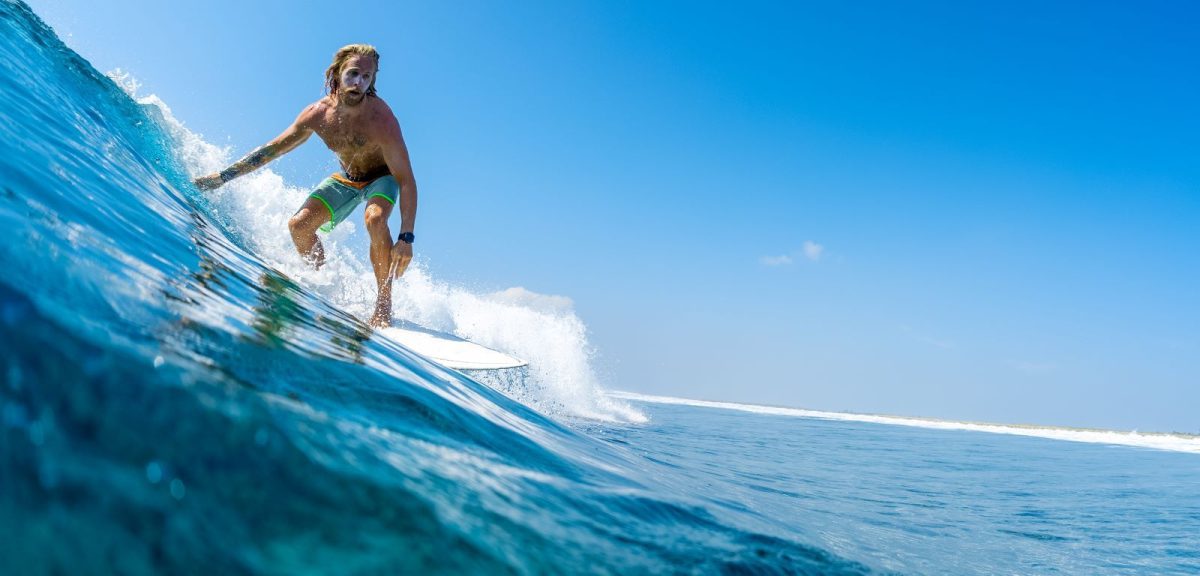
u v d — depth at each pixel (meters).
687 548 1.21
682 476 2.71
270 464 0.67
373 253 4.90
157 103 4.94
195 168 4.87
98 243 1.30
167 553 0.49
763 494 3.03
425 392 1.67
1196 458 10.01
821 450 7.00
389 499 0.75
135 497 0.52
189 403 0.68
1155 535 3.30
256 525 0.58
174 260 1.67
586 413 6.85
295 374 1.15
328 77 4.77
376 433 1.04
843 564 1.54
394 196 5.01
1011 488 4.98
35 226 1.11
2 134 1.73
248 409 0.74
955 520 3.27
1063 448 10.75
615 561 0.97
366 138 4.76
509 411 2.41
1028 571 2.29
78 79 3.84
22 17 3.83
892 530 2.71
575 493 1.33
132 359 0.70
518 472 1.30
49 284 0.86
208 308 1.28
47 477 0.48
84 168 2.09
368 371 1.52
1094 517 3.81
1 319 0.62
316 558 0.59
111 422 0.58
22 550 0.42
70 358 0.62
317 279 4.86
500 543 0.81
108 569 0.45
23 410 0.52
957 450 8.84
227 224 4.50
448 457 1.13
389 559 0.64
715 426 9.19
